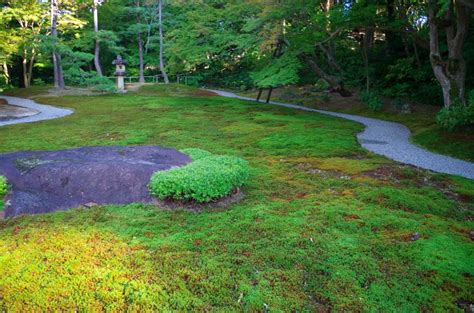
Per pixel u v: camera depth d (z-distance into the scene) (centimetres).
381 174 575
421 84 1416
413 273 275
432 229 356
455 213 417
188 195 409
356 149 761
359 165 625
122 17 2889
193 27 1786
